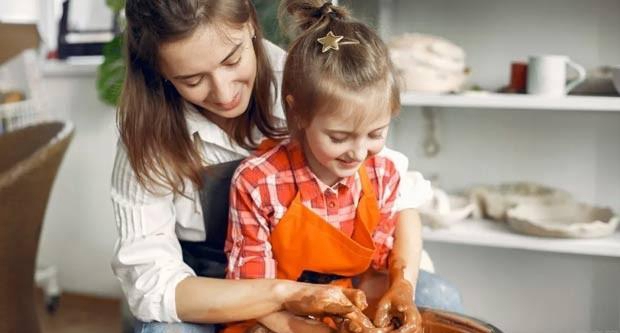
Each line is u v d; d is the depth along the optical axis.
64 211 2.80
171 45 0.97
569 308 2.18
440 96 1.87
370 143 0.99
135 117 1.11
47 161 1.59
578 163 2.08
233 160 1.20
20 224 1.55
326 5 1.08
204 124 1.17
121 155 1.17
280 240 1.06
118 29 2.68
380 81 0.96
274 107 1.23
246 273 1.04
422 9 2.12
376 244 1.14
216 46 0.98
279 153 1.09
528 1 2.02
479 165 2.17
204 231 1.21
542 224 1.87
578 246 1.84
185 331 1.04
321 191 1.07
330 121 0.95
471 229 1.98
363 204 1.09
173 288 1.04
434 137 2.19
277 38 1.36
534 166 2.12
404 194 1.22
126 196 1.14
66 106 2.71
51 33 2.81
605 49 1.98
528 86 1.87
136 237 1.12
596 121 2.05
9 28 2.29
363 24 1.04
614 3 1.96
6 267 1.54
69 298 2.84
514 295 2.22
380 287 1.11
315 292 0.96
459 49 1.96
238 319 1.01
